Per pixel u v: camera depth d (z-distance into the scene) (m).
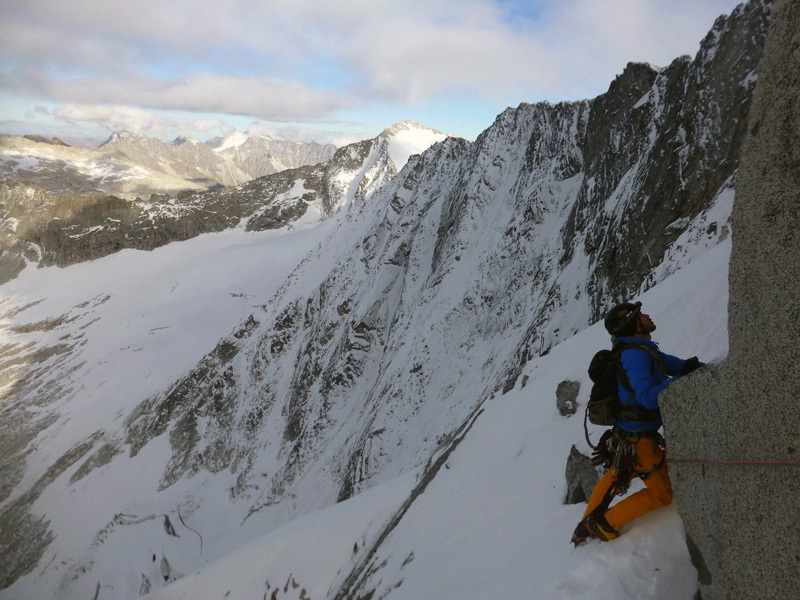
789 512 2.66
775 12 2.83
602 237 20.67
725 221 12.38
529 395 9.05
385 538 9.20
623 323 3.74
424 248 50.81
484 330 32.41
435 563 6.62
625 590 3.45
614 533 3.84
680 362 3.78
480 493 7.36
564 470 5.90
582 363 8.06
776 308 2.73
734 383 3.02
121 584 45.47
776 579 2.74
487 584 4.96
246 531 47.84
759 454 2.85
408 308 46.91
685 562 3.50
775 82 2.79
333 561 10.67
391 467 31.09
